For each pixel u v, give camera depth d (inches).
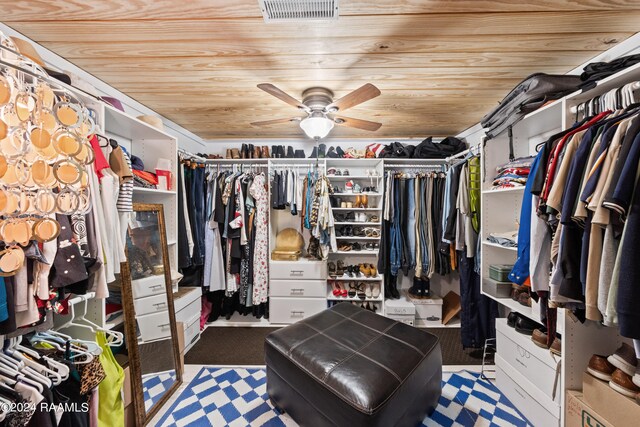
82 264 34.3
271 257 103.2
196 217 89.5
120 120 57.8
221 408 57.9
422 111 84.4
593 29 44.7
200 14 41.3
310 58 54.5
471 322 81.0
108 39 47.7
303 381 47.4
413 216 96.0
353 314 67.2
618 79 38.2
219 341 89.1
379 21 42.9
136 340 53.2
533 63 56.2
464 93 71.4
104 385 43.8
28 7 39.2
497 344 64.6
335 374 44.3
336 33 46.2
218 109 83.0
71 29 44.8
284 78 63.1
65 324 41.5
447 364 75.4
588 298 32.9
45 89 23.4
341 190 106.9
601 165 32.1
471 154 81.4
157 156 74.4
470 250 78.0
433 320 99.8
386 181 100.2
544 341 51.3
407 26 44.2
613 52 50.2
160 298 65.7
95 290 39.4
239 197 92.9
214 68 58.5
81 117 24.0
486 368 72.9
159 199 75.6
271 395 57.0
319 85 66.5
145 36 46.9
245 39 47.9
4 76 20.2
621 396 36.8
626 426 35.9
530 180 46.6
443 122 95.3
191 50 51.5
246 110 83.9
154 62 55.9
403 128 102.6
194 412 56.7
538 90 50.1
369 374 43.8
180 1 38.5
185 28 44.8
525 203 47.8
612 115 36.0
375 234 102.0
